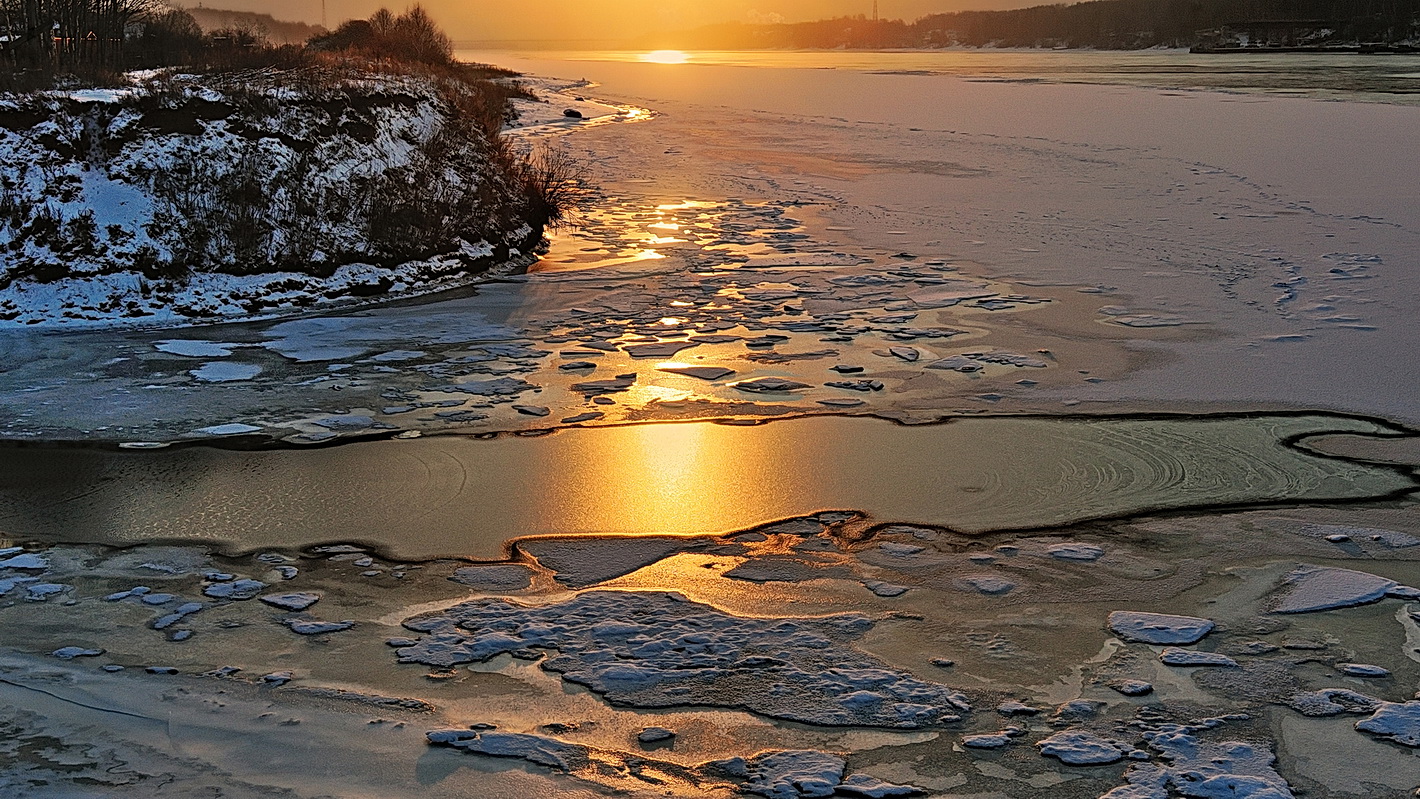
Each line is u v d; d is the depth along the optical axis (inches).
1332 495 333.1
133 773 199.5
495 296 602.9
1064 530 311.3
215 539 305.1
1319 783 201.3
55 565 289.0
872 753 210.7
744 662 243.0
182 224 578.6
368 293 599.2
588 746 211.6
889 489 339.0
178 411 411.2
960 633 257.0
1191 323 528.7
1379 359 464.4
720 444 378.3
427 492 337.4
